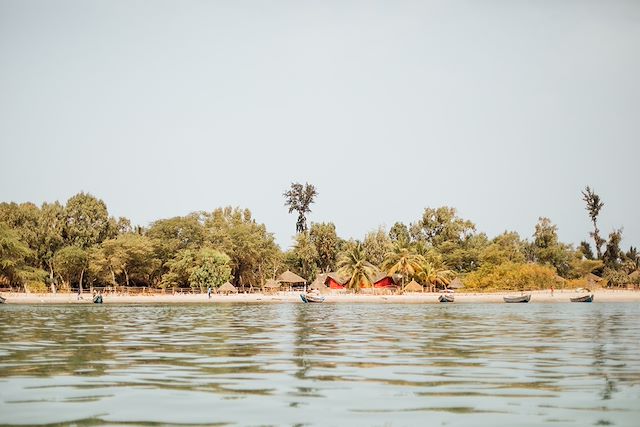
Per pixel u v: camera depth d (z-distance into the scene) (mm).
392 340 29109
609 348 25109
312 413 12648
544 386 15703
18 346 26094
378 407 13219
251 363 20297
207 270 115250
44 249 122000
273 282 130250
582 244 176125
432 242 166875
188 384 16047
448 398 14164
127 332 34438
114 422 11938
